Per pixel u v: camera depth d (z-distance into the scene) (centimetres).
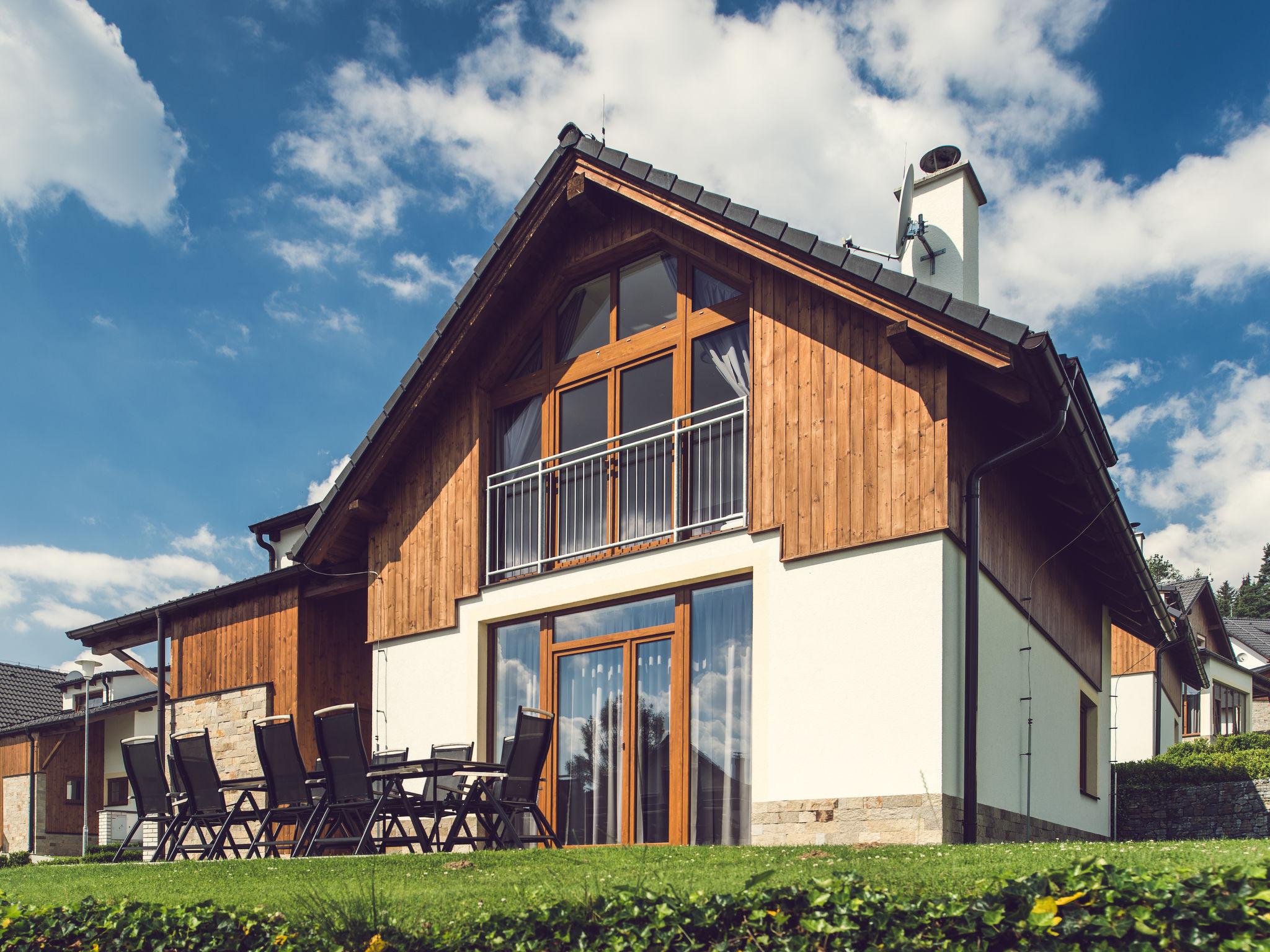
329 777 841
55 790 2441
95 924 555
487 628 1041
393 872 650
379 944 476
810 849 636
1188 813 1561
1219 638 3309
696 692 878
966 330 738
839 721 771
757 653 826
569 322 1067
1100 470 865
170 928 534
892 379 790
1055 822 984
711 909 433
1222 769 1605
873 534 778
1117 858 498
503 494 1073
